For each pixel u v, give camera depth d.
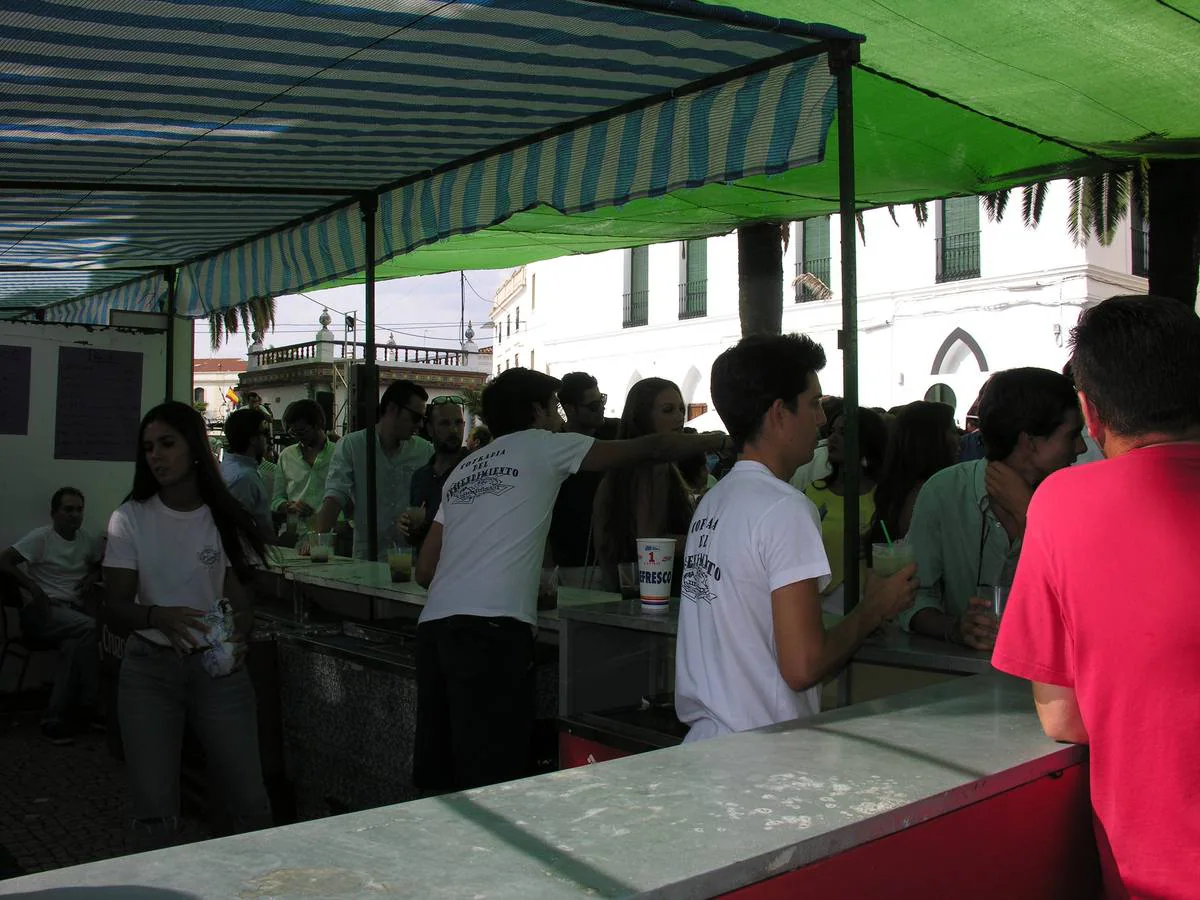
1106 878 1.51
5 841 4.40
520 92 3.41
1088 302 16.77
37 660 6.91
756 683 2.04
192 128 3.63
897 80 4.26
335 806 4.30
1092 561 1.47
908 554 2.42
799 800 1.23
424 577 3.36
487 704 3.07
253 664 4.57
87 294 8.62
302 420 7.22
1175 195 5.75
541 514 3.23
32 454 6.73
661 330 24.19
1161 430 1.53
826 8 3.48
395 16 2.65
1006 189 6.49
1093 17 3.53
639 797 1.23
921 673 2.42
